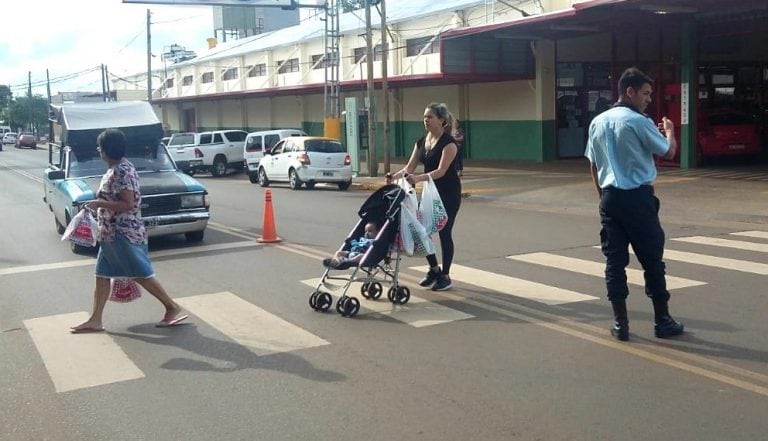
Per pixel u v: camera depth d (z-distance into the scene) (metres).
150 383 5.86
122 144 7.14
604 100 29.70
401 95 36.28
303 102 43.00
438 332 6.96
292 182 24.47
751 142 23.56
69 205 12.46
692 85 22.59
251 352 6.55
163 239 13.45
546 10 26.31
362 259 7.64
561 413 4.98
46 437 4.93
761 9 20.38
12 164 46.69
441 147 8.20
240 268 10.46
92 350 6.78
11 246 13.35
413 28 32.88
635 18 21.73
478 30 25.23
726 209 14.91
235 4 25.12
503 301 8.01
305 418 5.06
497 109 30.58
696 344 6.32
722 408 4.98
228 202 20.33
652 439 4.54
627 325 6.50
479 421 4.90
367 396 5.41
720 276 8.89
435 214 8.09
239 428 4.93
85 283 9.88
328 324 7.37
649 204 6.24
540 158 28.69
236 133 33.31
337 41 30.72
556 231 13.14
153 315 7.98
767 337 6.46
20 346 7.00
